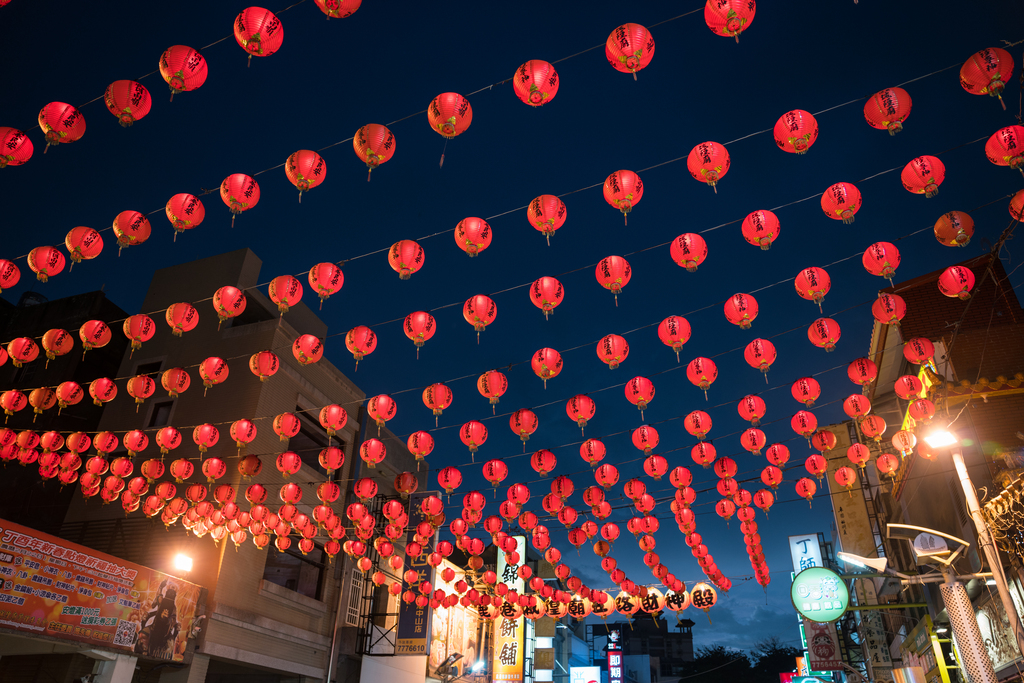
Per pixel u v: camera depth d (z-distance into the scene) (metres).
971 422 13.12
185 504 14.83
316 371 21.89
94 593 12.74
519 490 13.78
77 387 12.16
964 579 10.38
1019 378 13.23
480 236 7.84
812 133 6.25
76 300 22.12
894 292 15.47
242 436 13.15
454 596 21.69
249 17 5.84
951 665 16.05
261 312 21.97
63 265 8.32
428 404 10.51
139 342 10.24
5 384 21.11
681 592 18.67
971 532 12.75
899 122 6.13
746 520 15.34
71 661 14.94
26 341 10.66
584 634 58.47
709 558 16.86
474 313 8.76
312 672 19.75
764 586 16.84
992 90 5.84
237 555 17.27
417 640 20.50
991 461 12.66
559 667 46.22
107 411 20.12
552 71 6.16
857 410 10.53
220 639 16.17
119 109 6.33
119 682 13.24
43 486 19.81
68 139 6.61
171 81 6.14
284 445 19.80
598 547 15.78
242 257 21.53
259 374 11.20
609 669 46.62
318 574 20.80
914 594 20.02
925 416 10.39
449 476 12.80
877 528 23.70
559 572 18.84
